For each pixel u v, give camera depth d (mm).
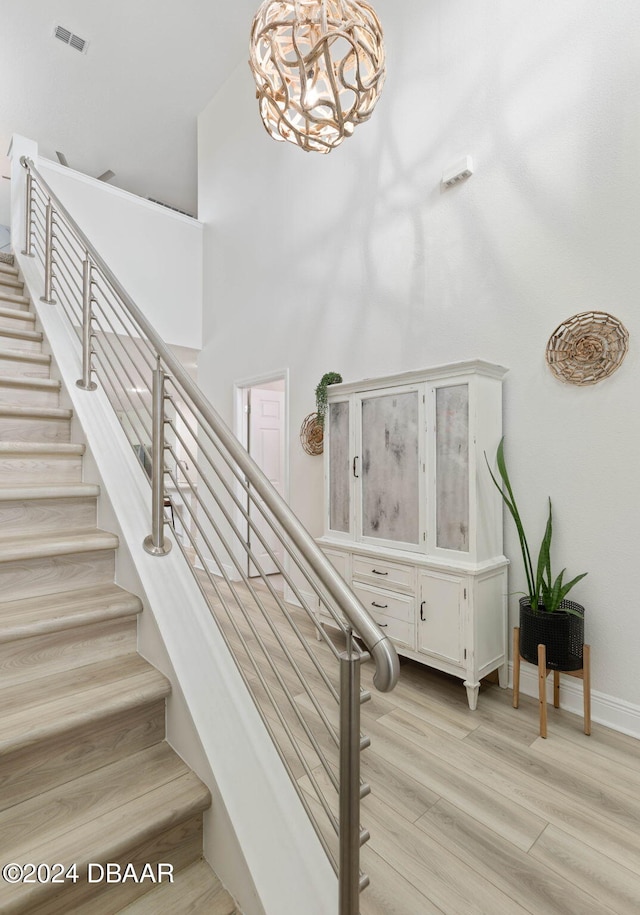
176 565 1573
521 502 2416
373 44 1672
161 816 1029
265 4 1671
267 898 917
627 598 2066
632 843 1414
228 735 1188
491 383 2385
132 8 4137
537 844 1404
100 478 1803
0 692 1220
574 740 1940
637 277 2053
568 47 2260
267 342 4117
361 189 3293
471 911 1194
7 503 1613
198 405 1255
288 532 949
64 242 3643
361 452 2812
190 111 5129
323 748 1800
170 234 4773
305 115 1684
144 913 980
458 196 2699
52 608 1379
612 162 2121
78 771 1146
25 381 2123
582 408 2213
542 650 1979
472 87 2637
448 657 2285
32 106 4961
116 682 1278
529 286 2396
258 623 3125
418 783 1666
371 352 3205
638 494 2045
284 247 3955
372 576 2682
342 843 856
